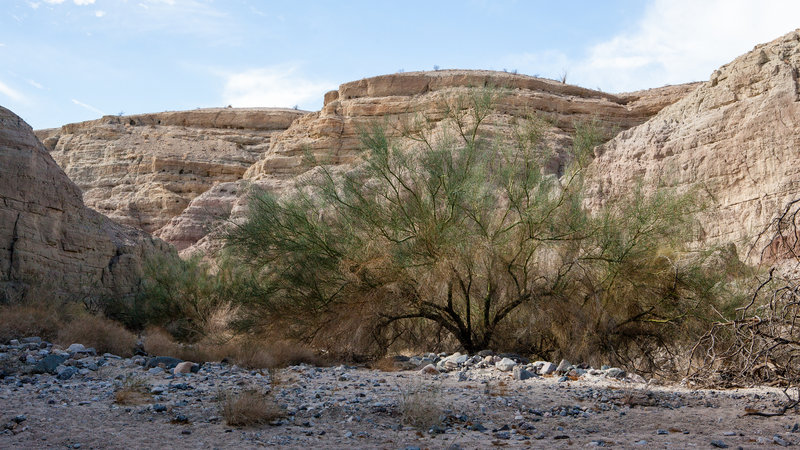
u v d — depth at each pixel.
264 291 13.91
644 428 5.88
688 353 12.22
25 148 21.09
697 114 42.94
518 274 12.89
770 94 38.59
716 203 15.34
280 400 6.91
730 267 13.05
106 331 11.66
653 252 13.11
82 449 4.98
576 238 12.77
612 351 12.40
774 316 8.00
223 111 83.31
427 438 5.48
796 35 41.06
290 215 13.86
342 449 5.09
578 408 6.71
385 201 13.36
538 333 12.71
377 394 7.37
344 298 13.16
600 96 62.94
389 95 61.34
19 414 6.07
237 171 73.69
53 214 21.72
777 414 6.39
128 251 25.06
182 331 18.80
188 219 58.84
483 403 6.89
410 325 13.84
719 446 5.12
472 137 13.88
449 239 12.31
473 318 13.65
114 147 77.19
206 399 6.92
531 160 13.31
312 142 58.78
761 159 37.66
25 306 14.70
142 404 6.67
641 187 13.81
